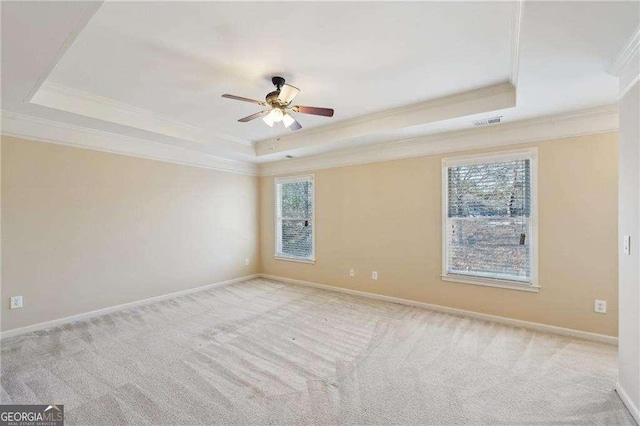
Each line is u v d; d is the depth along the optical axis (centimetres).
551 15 156
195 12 184
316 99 324
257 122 401
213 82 281
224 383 224
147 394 210
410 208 413
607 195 294
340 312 384
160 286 441
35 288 328
